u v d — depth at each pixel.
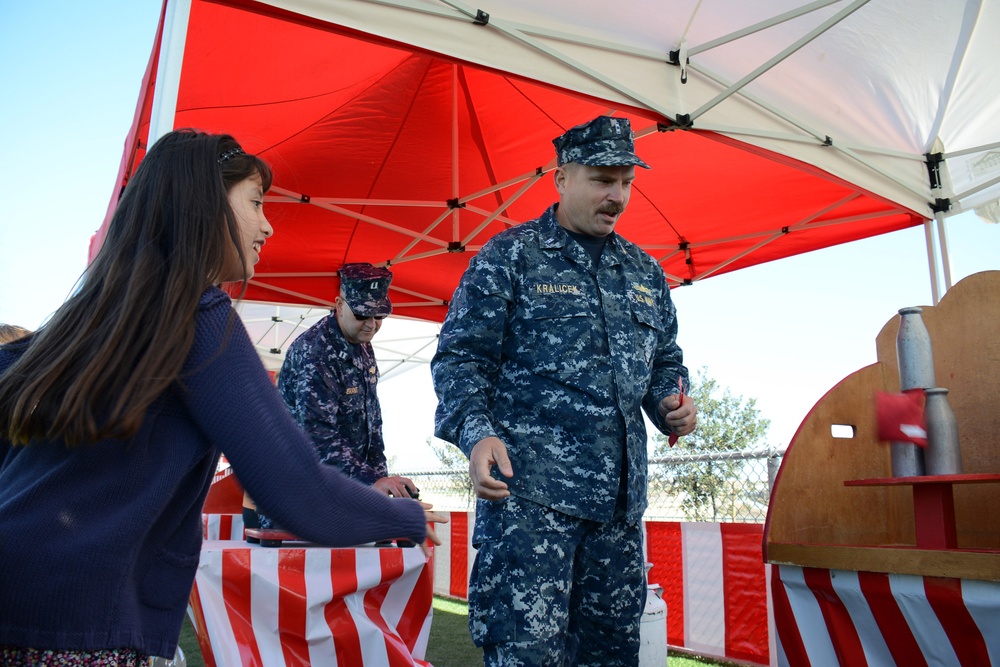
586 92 3.23
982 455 2.41
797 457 2.31
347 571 2.55
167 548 0.99
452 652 4.16
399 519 1.07
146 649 0.94
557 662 1.81
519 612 1.78
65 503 0.89
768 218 5.71
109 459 0.91
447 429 1.84
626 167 2.01
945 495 1.98
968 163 4.57
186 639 4.38
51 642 0.86
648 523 4.60
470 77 4.62
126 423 0.88
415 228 6.32
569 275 2.01
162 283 0.97
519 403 1.92
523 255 2.01
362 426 3.20
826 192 5.20
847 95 4.03
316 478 0.98
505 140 5.29
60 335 0.96
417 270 7.00
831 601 2.05
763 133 3.75
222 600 2.38
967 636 1.78
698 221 5.89
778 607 2.17
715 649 4.07
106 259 1.01
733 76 3.72
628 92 3.34
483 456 1.69
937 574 1.79
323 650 2.48
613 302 2.02
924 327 2.16
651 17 3.30
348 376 3.11
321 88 4.51
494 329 1.93
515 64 3.04
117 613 0.90
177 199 1.03
